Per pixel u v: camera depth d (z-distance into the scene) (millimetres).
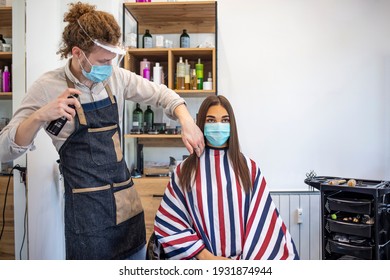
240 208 1081
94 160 1162
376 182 1994
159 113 2545
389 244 1941
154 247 1174
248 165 1158
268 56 2514
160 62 2535
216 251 1074
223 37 2527
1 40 1979
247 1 2502
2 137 1018
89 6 1082
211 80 2328
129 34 2301
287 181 2545
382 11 2480
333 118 2520
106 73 1108
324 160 2529
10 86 1944
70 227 1169
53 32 1892
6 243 1897
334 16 2490
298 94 2520
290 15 2496
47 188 1885
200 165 1130
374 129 2510
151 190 2172
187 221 1122
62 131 1133
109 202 1186
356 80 2504
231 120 1135
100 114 1182
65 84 1139
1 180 1892
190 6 2281
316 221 2488
